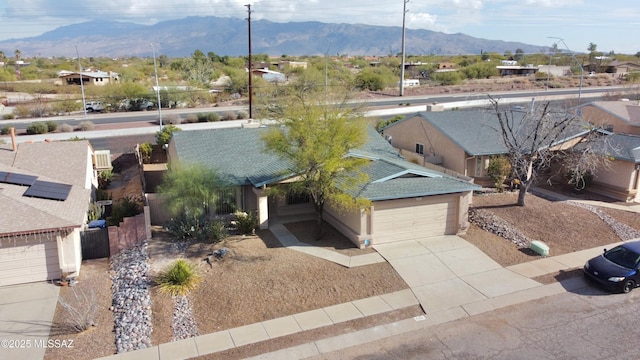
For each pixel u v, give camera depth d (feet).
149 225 63.82
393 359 42.39
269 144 63.62
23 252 53.26
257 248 63.62
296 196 77.36
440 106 113.60
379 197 63.52
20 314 47.75
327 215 74.38
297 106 65.16
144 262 57.62
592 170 89.45
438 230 69.77
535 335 46.16
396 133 118.42
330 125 62.28
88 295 51.26
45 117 191.83
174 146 86.17
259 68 365.81
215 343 44.19
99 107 208.95
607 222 76.43
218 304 50.21
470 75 362.74
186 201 65.51
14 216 52.80
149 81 291.17
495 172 91.04
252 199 74.64
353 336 45.78
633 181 89.04
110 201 78.48
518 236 70.03
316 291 53.31
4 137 139.44
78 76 284.20
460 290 54.85
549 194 92.07
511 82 321.32
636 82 256.52
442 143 99.35
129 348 42.96
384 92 270.26
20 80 319.47
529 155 86.02
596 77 339.77
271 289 53.16
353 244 65.98
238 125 164.55
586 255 65.26
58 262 54.65
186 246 62.69
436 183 70.23
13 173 65.10
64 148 80.59
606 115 115.34
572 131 94.07
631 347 44.19
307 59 493.36
